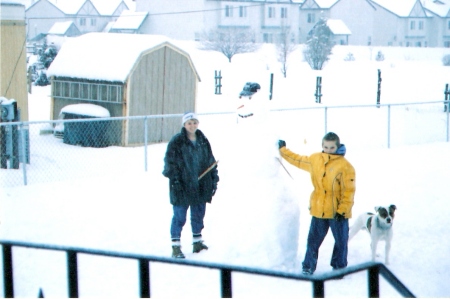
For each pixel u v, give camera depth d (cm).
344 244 720
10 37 1405
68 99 1752
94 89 1680
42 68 4178
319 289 317
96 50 1728
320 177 709
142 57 1644
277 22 8169
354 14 9206
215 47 6225
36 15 9131
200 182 782
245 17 7931
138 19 7862
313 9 9000
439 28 9538
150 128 1680
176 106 1733
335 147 709
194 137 777
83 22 9256
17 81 1424
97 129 1617
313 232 719
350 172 706
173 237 767
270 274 330
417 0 9375
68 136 1623
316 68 5181
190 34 7744
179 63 1728
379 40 9262
